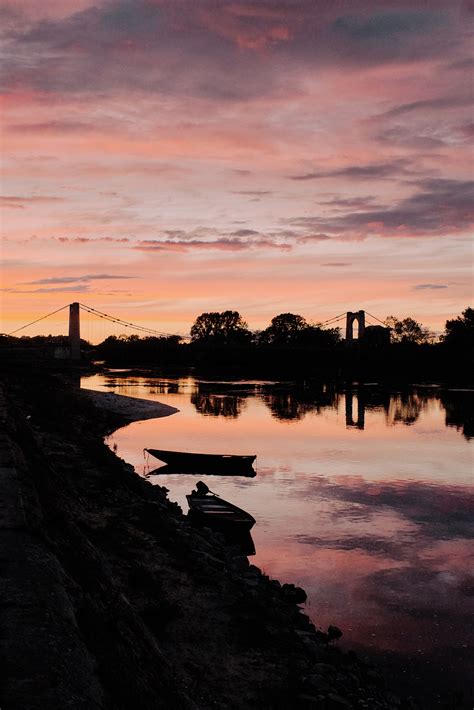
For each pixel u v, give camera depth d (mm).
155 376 115875
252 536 17688
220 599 10711
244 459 27719
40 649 3055
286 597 13031
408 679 9969
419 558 16203
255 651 9031
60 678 2836
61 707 2588
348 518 19938
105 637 3898
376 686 9203
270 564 15375
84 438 26266
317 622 12070
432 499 22672
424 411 56281
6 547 4609
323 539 17625
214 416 51188
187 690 7523
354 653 10352
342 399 69000
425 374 117750
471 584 14414
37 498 6520
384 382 101562
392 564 15688
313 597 13367
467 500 22562
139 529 13852
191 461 27969
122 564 11398
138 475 24141
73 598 4137
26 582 3938
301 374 126688
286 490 23938
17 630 3234
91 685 3051
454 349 113312
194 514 17844
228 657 8727
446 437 39844
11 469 7391
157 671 4465
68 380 94812
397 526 19094
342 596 13477
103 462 20297
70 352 144250
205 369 147750
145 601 9953
